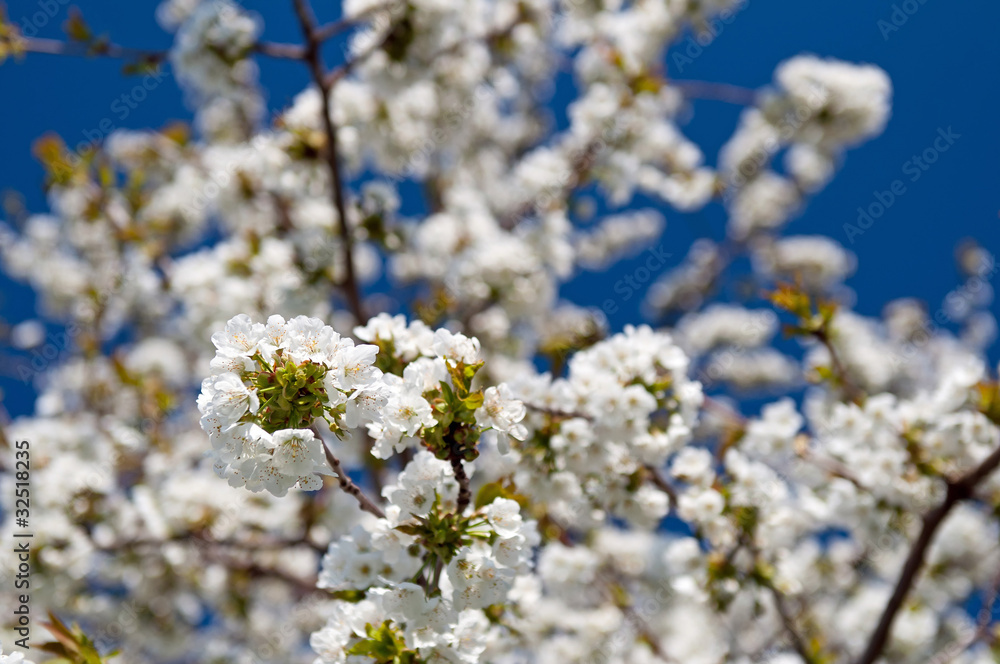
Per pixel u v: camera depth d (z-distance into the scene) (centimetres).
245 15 719
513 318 861
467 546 312
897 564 815
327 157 718
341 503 779
